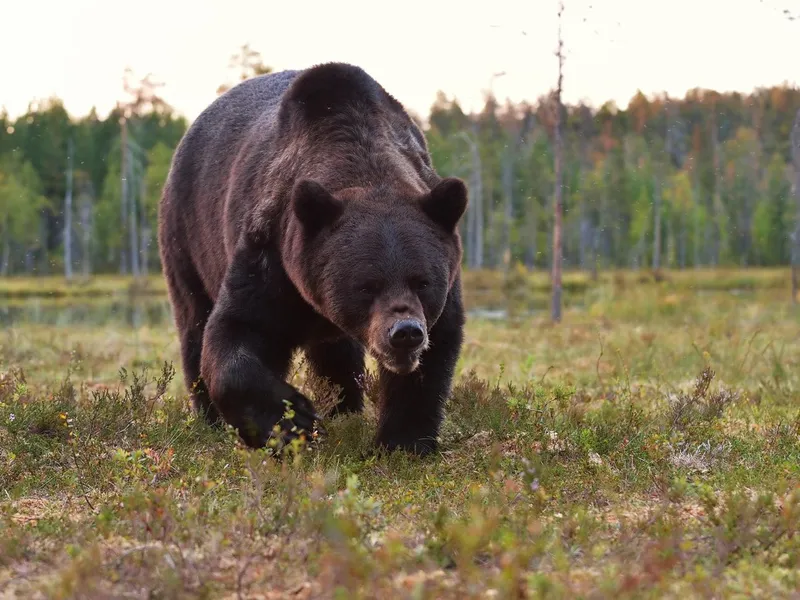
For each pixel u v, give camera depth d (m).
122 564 5.90
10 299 59.00
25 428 9.88
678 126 107.75
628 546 6.24
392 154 9.94
